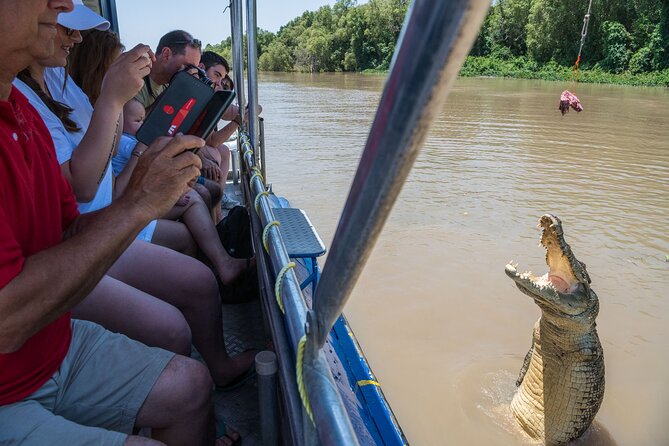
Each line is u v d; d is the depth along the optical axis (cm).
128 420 166
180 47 403
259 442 205
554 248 345
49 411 149
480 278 622
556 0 3716
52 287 129
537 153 1296
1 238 123
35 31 138
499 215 839
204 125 209
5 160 139
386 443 188
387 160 57
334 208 857
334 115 1919
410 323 522
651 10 3462
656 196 956
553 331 362
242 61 425
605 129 1653
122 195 148
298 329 123
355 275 73
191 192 324
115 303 203
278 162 1170
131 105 354
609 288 619
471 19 46
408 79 51
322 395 94
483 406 411
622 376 460
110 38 304
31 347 150
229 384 238
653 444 380
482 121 1802
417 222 802
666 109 2166
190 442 175
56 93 272
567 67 3828
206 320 234
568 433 375
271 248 177
